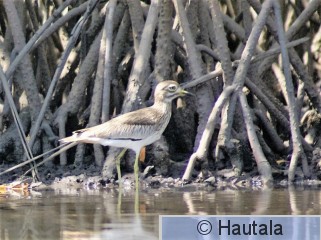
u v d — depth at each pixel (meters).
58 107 18.88
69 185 16.52
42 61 18.98
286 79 16.53
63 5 17.86
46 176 17.03
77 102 17.88
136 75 16.97
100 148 17.16
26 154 16.73
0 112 18.30
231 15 20.02
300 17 18.36
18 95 18.20
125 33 18.39
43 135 17.52
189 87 16.98
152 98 17.36
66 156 17.53
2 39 19.02
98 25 18.67
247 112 16.52
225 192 15.30
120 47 18.36
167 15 17.44
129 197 14.73
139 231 11.88
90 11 17.20
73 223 12.35
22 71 17.72
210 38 18.33
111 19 17.27
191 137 17.97
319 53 19.22
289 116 17.53
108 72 17.05
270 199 14.35
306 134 18.08
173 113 17.67
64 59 17.12
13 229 11.95
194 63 17.30
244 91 18.08
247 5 18.42
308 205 13.70
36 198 14.71
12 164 17.44
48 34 17.94
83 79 18.00
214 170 16.73
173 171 16.97
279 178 16.62
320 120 18.02
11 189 16.16
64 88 19.06
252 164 16.86
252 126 16.50
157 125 16.36
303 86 18.09
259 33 16.62
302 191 15.33
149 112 16.41
